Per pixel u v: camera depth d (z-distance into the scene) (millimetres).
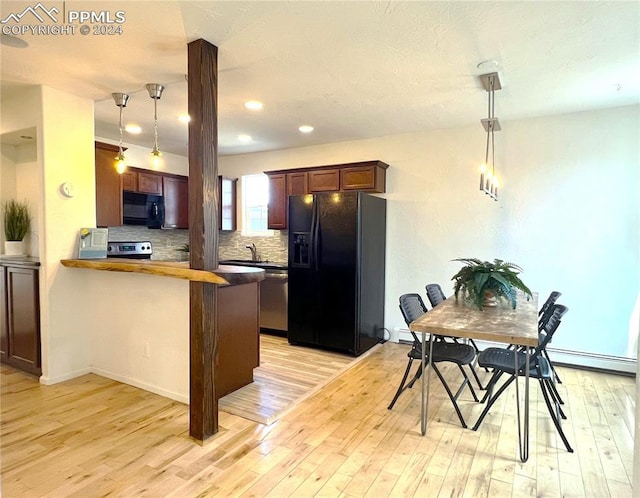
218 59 2555
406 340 4609
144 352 3086
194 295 2359
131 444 2312
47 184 3141
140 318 3094
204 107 2311
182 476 2021
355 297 4062
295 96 3252
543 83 2949
